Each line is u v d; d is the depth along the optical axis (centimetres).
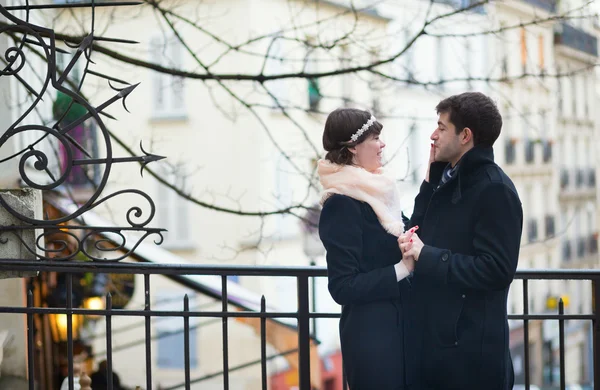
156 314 407
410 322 359
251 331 2219
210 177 2428
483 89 1884
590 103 4269
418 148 2588
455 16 859
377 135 363
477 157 347
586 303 3719
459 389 347
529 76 852
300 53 2052
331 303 2092
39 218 443
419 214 372
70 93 411
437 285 351
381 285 345
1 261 416
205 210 2461
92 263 412
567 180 4047
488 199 340
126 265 411
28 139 938
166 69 764
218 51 2217
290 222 2388
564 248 4006
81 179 1305
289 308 2167
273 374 1984
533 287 3403
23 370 686
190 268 410
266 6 2200
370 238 356
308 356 412
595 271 422
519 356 3244
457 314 346
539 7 845
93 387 1006
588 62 967
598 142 4356
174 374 2216
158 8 798
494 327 346
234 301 984
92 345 1324
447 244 349
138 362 1866
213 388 2114
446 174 368
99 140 2161
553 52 2602
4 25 418
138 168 2378
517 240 339
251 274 411
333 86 1877
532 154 3719
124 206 2366
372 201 355
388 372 351
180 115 2409
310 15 1149
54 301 972
